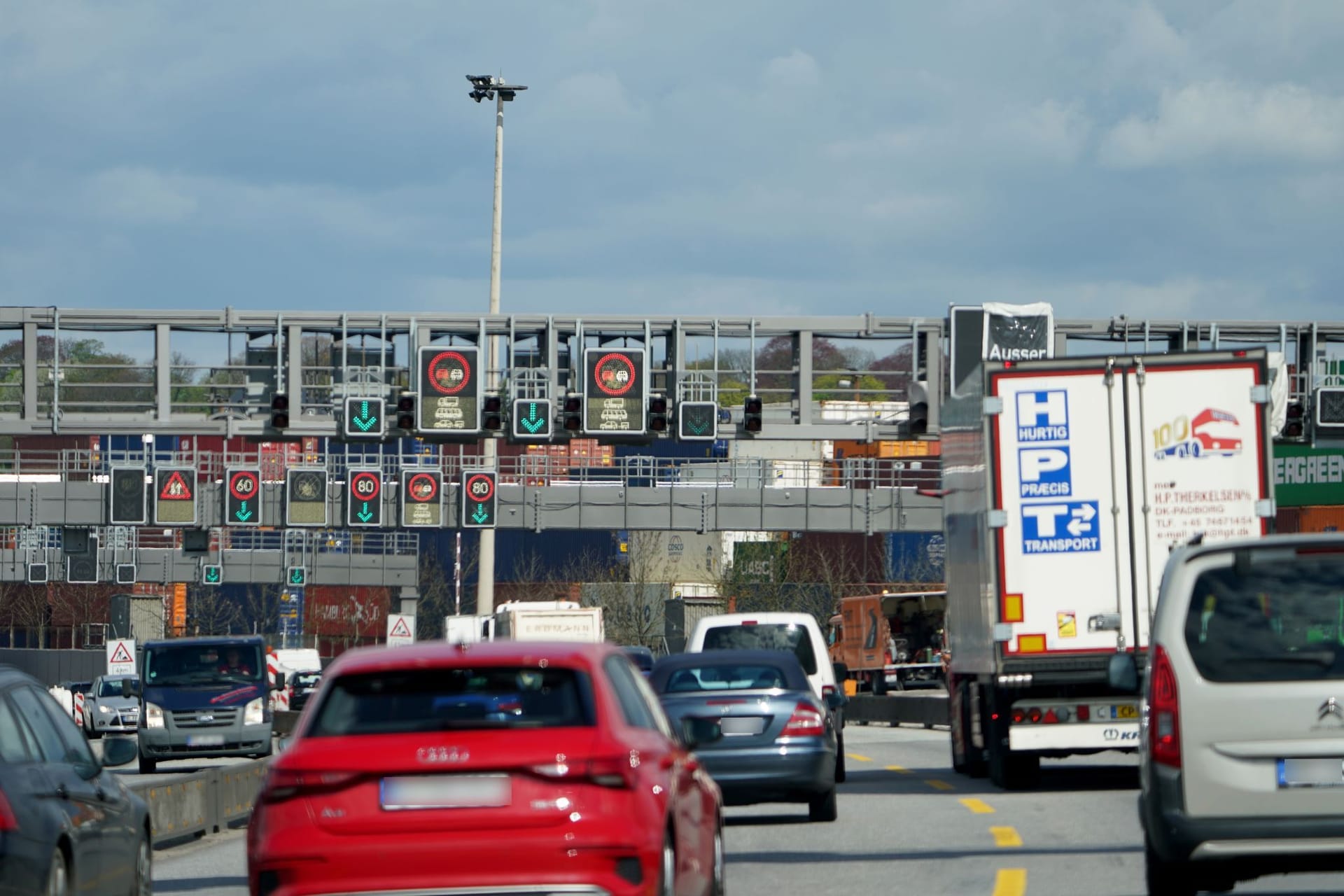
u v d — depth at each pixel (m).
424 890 22.06
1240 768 25.31
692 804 26.03
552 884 22.00
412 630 156.12
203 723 90.88
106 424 103.12
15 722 26.14
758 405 101.06
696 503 156.00
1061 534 50.56
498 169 147.50
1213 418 50.31
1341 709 25.09
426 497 139.62
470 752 22.30
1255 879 29.39
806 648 61.66
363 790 22.30
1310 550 25.75
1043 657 50.38
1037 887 32.88
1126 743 51.62
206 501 147.75
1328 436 102.31
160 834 47.59
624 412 100.31
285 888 22.23
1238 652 25.56
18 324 102.94
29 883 23.95
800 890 33.41
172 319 102.69
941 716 110.50
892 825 46.06
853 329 102.25
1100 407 50.66
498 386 104.81
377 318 102.94
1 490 159.25
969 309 94.19
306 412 110.31
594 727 22.91
